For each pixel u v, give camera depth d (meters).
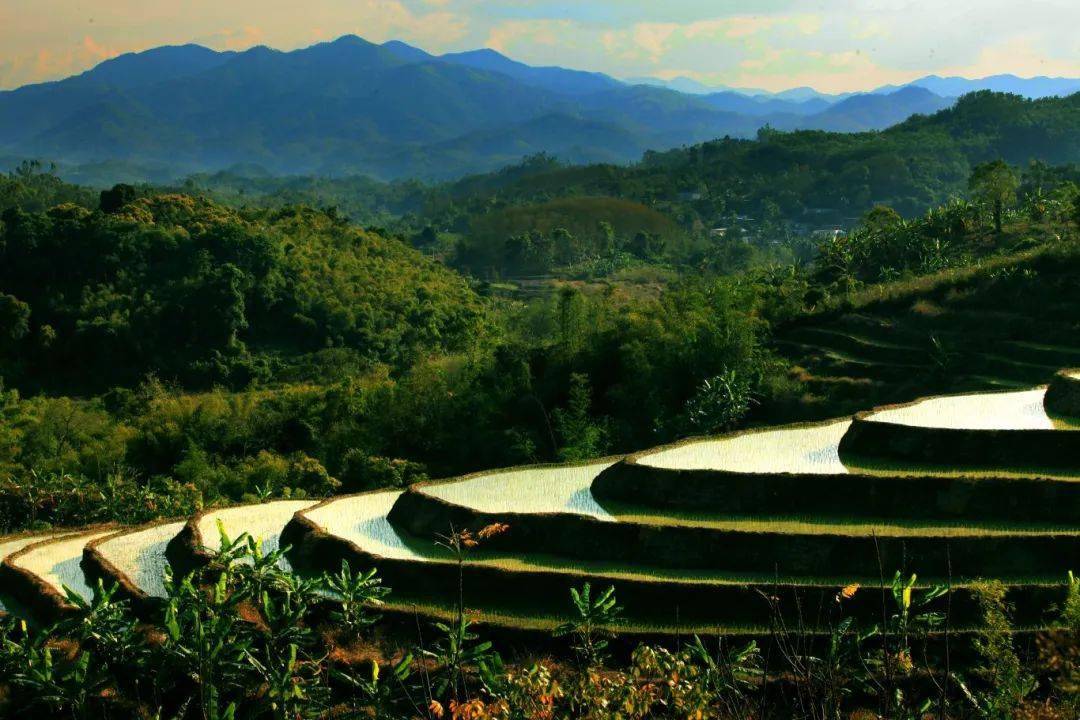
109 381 107.38
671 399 68.06
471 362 82.12
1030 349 66.62
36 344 110.00
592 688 16.56
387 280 137.50
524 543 34.03
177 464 74.38
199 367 106.88
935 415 40.22
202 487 66.62
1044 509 31.77
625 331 75.38
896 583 19.28
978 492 32.41
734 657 20.22
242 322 114.12
